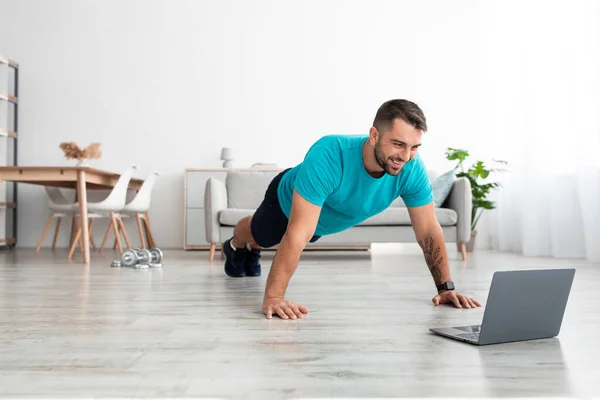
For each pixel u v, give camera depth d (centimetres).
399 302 205
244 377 110
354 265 371
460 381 107
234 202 480
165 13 586
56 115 582
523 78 496
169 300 211
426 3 584
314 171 178
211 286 252
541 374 112
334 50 586
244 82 586
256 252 291
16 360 124
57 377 111
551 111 454
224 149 556
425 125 163
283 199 218
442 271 203
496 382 107
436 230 201
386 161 167
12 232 564
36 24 583
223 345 137
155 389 103
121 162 582
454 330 150
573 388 103
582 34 421
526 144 469
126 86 584
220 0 588
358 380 108
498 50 560
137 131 583
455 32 581
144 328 158
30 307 195
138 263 349
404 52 584
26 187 573
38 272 317
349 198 189
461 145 577
